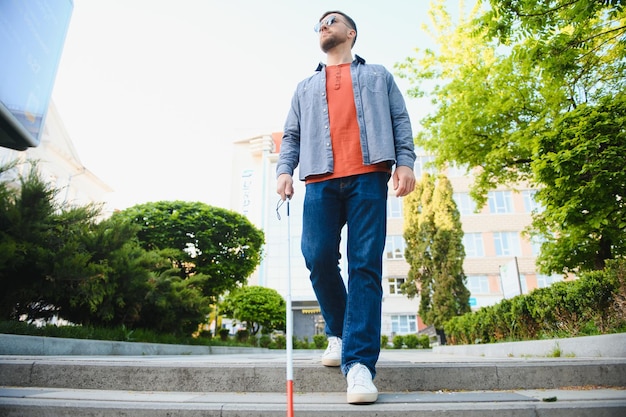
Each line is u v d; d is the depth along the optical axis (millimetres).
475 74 8664
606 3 4230
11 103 3283
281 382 2143
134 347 5516
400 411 1587
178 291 8188
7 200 4883
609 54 6129
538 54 5023
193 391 2182
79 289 5059
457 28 9719
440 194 20312
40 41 3754
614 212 5266
